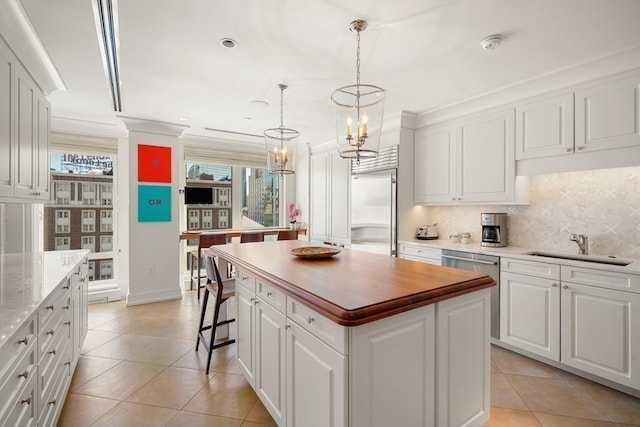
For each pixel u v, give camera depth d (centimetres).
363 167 433
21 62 214
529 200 312
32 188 236
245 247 286
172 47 221
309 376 137
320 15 184
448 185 352
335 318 114
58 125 404
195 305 411
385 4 174
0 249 271
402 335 130
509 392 220
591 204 274
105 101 336
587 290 228
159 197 425
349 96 227
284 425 159
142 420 191
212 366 255
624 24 191
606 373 220
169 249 434
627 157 228
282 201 609
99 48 222
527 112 283
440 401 145
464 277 165
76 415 195
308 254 217
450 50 223
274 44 217
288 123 419
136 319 359
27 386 129
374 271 180
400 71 257
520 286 268
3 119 185
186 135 490
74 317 226
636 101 222
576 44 214
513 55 230
